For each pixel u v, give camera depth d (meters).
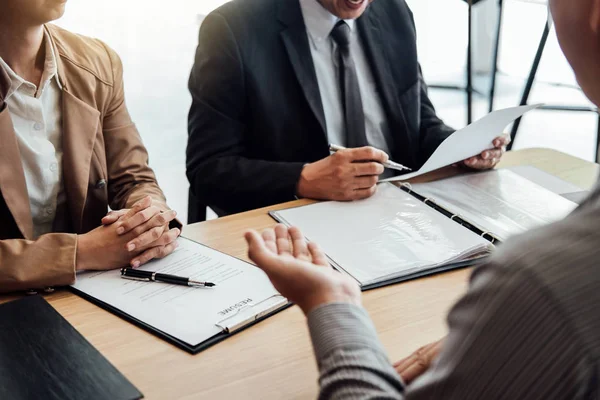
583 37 0.52
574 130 3.89
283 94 1.69
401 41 1.88
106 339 0.90
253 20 1.68
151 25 3.55
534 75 3.15
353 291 0.71
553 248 0.46
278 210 1.32
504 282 0.47
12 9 1.16
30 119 1.28
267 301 0.98
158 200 1.41
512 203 1.37
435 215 1.29
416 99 1.88
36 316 0.92
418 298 1.03
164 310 0.96
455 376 0.49
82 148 1.34
